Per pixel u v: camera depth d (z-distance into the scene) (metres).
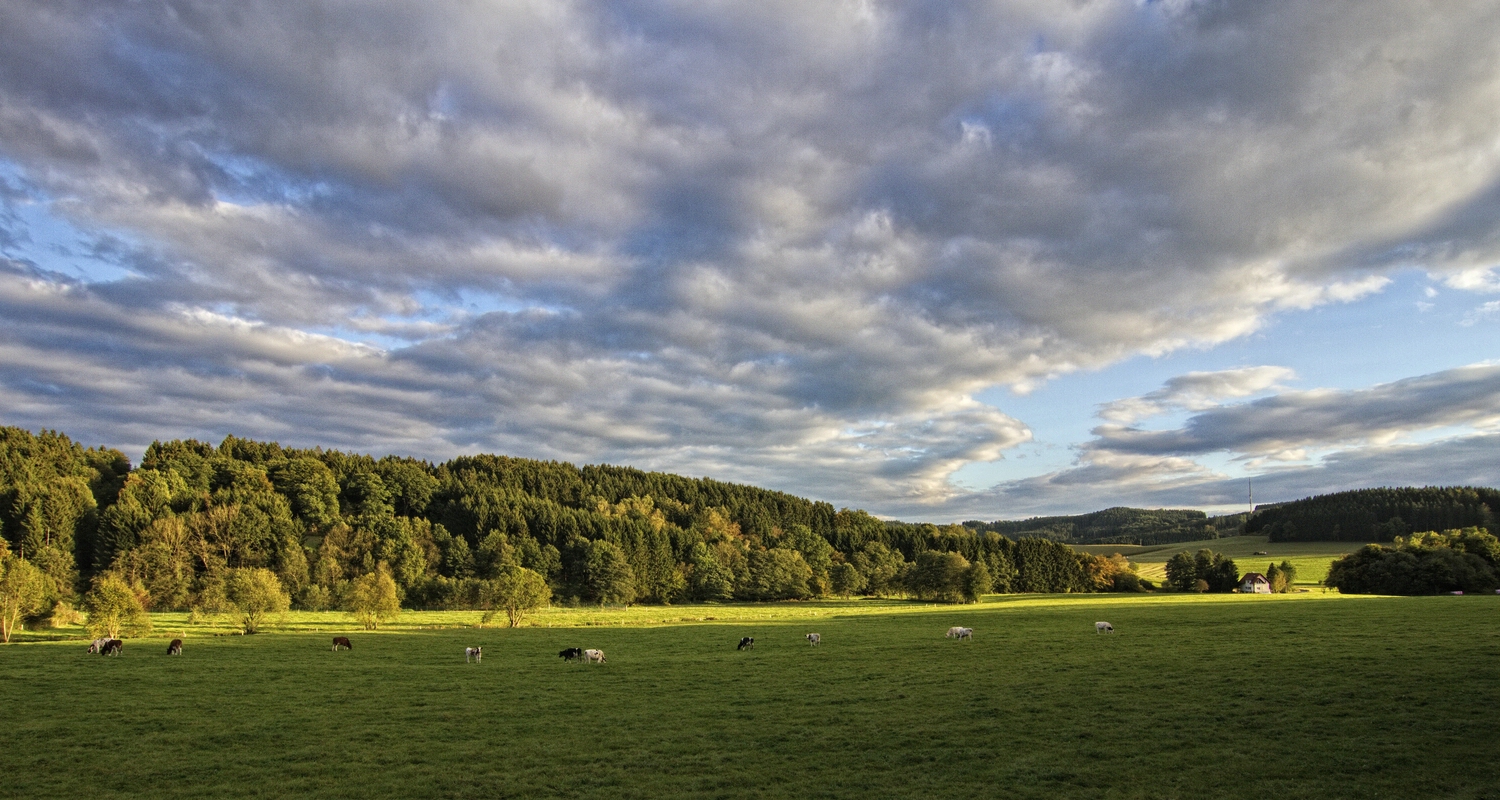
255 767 24.56
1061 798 20.23
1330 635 47.91
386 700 35.19
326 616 89.56
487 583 86.94
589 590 138.88
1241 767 22.02
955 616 82.19
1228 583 170.25
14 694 37.44
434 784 22.66
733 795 21.33
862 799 20.75
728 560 164.75
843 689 36.09
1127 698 31.42
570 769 23.92
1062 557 181.50
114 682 40.91
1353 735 24.61
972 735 26.80
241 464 171.00
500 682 40.06
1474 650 38.22
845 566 164.75
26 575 67.38
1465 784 19.88
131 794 22.22
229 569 113.50
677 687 37.84
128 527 122.19
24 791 22.58
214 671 44.72
